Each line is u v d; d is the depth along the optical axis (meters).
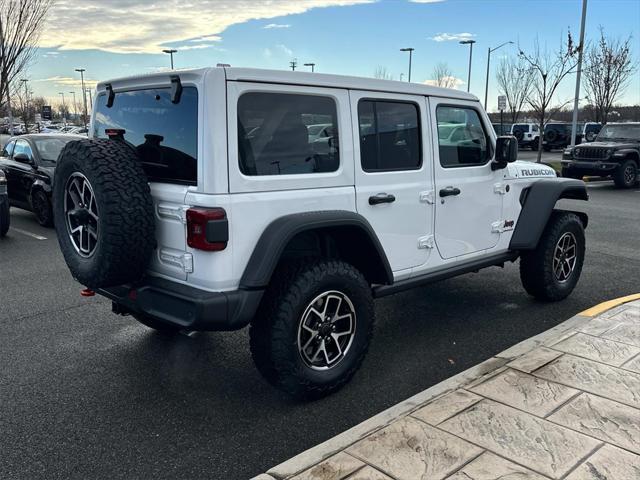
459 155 4.62
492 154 4.93
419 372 4.12
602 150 16.17
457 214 4.61
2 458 3.07
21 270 6.99
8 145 11.18
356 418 3.49
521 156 29.27
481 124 4.83
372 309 3.84
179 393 3.82
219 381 3.99
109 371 4.15
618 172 16.06
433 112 4.34
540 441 2.93
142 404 3.66
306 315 3.48
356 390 3.85
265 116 3.34
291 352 3.43
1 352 4.48
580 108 38.94
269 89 3.33
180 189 3.27
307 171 3.55
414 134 4.23
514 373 3.70
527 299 5.77
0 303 5.70
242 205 3.21
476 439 2.95
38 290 6.16
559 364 3.82
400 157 4.14
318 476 2.67
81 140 3.47
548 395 3.40
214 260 3.17
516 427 3.06
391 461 2.77
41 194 9.62
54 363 4.29
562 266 5.57
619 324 4.55
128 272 3.35
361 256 3.96
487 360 3.96
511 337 4.77
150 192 3.36
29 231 9.54
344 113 3.71
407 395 3.78
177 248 3.35
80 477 2.91
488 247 4.99
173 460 3.06
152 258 3.54
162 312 3.36
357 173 3.81
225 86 3.14
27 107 45.53
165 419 3.48
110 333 4.91
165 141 3.42
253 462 3.04
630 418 3.14
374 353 4.46
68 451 3.14
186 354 4.46
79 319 5.25
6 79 16.19
